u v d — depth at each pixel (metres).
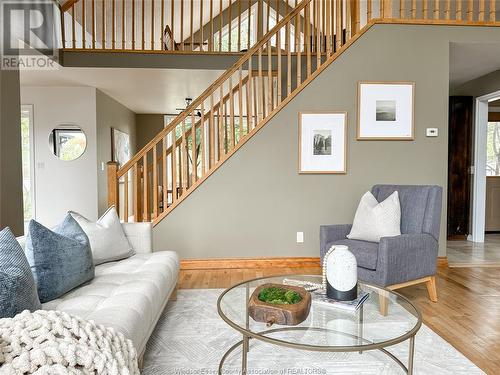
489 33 3.91
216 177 3.91
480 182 5.29
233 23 7.52
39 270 1.74
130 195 7.16
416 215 2.91
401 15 3.91
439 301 2.87
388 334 1.45
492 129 6.09
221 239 3.93
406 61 3.91
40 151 5.77
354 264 1.74
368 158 3.94
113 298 1.79
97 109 5.86
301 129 3.89
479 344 2.14
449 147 5.55
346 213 3.96
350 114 3.92
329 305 1.71
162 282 2.21
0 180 3.02
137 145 8.48
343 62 3.89
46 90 5.73
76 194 5.82
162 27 4.84
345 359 1.95
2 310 1.23
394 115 3.91
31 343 0.96
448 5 3.91
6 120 3.12
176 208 3.91
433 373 1.82
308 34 3.95
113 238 2.56
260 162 3.91
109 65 4.64
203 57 4.75
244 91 5.67
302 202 3.95
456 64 4.64
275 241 3.96
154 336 2.23
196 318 2.51
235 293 1.92
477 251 4.69
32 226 1.79
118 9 5.38
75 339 1.04
